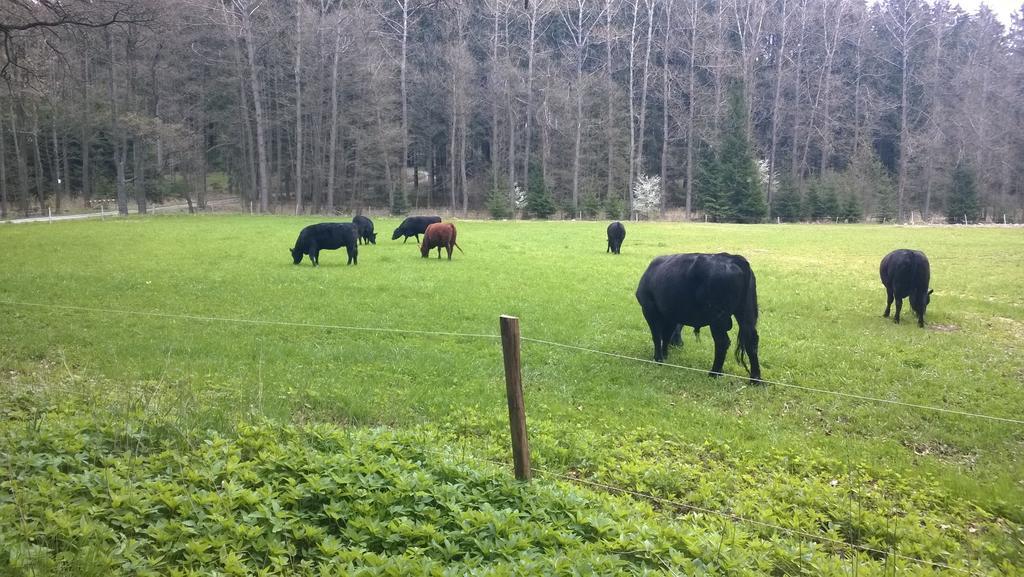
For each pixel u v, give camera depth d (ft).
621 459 21.24
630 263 76.28
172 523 13.37
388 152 212.64
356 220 102.17
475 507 15.52
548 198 215.31
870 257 89.25
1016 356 35.70
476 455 20.29
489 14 244.01
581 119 223.51
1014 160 240.94
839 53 280.10
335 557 12.84
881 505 18.48
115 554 12.22
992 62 265.54
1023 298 56.29
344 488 15.56
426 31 241.35
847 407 27.20
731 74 250.98
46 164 219.82
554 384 29.35
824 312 48.60
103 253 78.59
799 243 111.55
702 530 15.31
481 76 244.01
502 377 30.19
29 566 11.37
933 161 240.53
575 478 19.56
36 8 66.80
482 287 56.03
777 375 31.94
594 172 246.06
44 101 95.45
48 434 17.35
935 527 17.13
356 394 26.50
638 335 40.14
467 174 262.47
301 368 30.35
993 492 19.49
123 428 18.28
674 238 120.57
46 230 112.37
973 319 46.34
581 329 41.06
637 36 266.57
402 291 53.31
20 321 38.70
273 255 79.61
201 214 175.83
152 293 50.26
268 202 212.84
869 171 232.12
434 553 13.35
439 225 77.92
